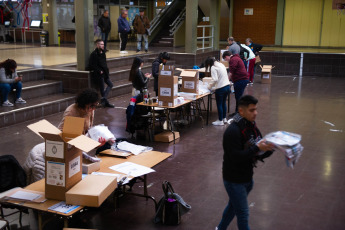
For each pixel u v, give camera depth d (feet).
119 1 61.52
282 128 24.95
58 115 27.78
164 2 65.92
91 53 30.35
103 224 12.79
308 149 20.80
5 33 61.98
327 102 33.47
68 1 58.23
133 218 13.21
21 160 18.45
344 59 49.08
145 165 13.23
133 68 24.84
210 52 49.96
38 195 10.82
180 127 25.35
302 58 51.01
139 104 22.31
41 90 29.94
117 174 12.14
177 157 19.54
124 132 23.77
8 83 25.93
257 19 64.28
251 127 9.99
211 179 16.74
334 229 12.49
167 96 21.62
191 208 13.96
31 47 53.06
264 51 52.70
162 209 12.73
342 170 17.83
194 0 44.37
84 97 12.16
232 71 25.91
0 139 21.75
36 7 60.44
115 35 62.69
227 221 11.14
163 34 58.03
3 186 12.18
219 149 20.90
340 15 58.80
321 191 15.51
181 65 46.16
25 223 12.82
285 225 12.72
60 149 10.11
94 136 13.41
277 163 18.71
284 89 40.50
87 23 30.89
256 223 12.84
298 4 61.00
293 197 14.93
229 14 66.80
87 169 12.12
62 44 58.90
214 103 33.60
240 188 10.02
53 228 12.49
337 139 22.66
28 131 23.45
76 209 10.01
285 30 62.75
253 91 39.22
